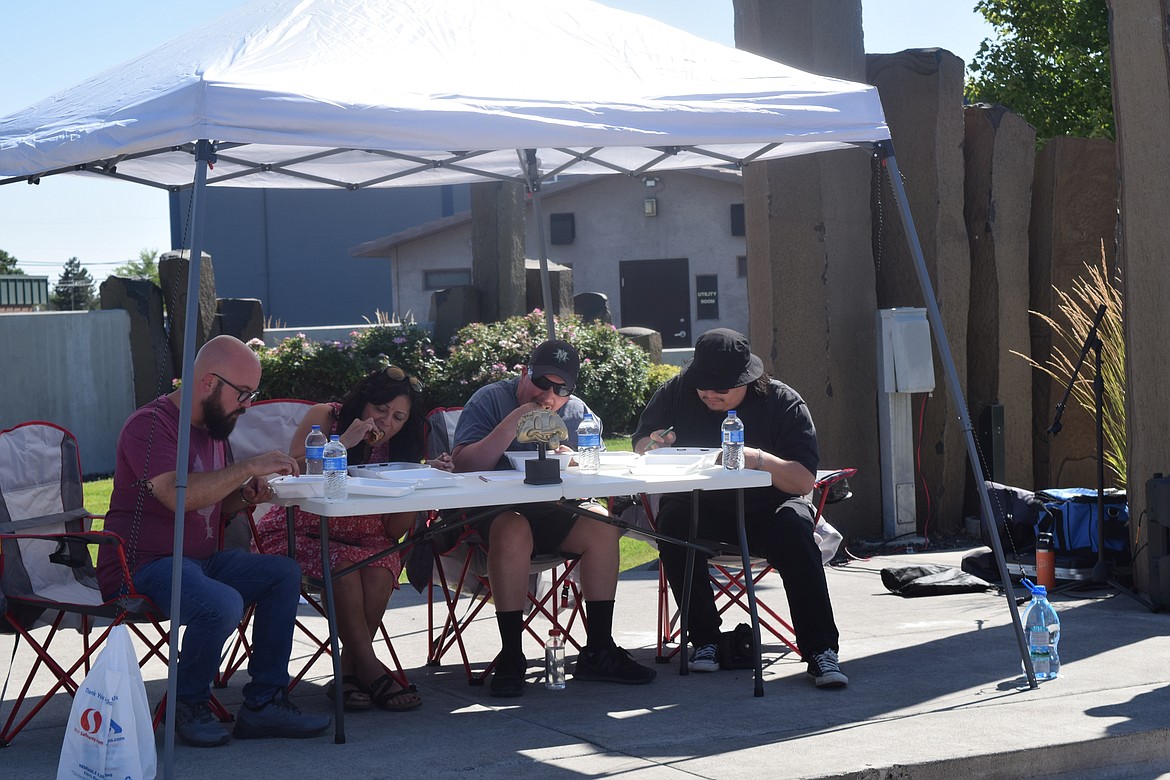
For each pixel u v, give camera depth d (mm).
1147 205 5961
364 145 3723
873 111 4461
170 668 3416
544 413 4094
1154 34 5863
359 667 4227
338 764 3512
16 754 3725
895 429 7566
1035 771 3623
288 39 4191
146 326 12773
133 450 3809
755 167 7547
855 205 7738
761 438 4781
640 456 4691
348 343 13867
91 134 3727
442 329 14922
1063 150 7977
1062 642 5047
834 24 7625
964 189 8062
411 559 4711
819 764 3449
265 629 3857
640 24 4961
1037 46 18234
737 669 4746
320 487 3822
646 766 3455
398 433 4602
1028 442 8023
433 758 3564
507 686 4332
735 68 4539
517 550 4355
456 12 4645
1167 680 4414
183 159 5137
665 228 22484
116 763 3287
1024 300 8008
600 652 4551
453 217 23062
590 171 6340
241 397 3900
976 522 7773
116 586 3775
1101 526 6203
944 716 3967
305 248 34281
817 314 7582
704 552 4629
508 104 3920
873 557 7352
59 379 12477
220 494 3748
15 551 3932
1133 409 6023
